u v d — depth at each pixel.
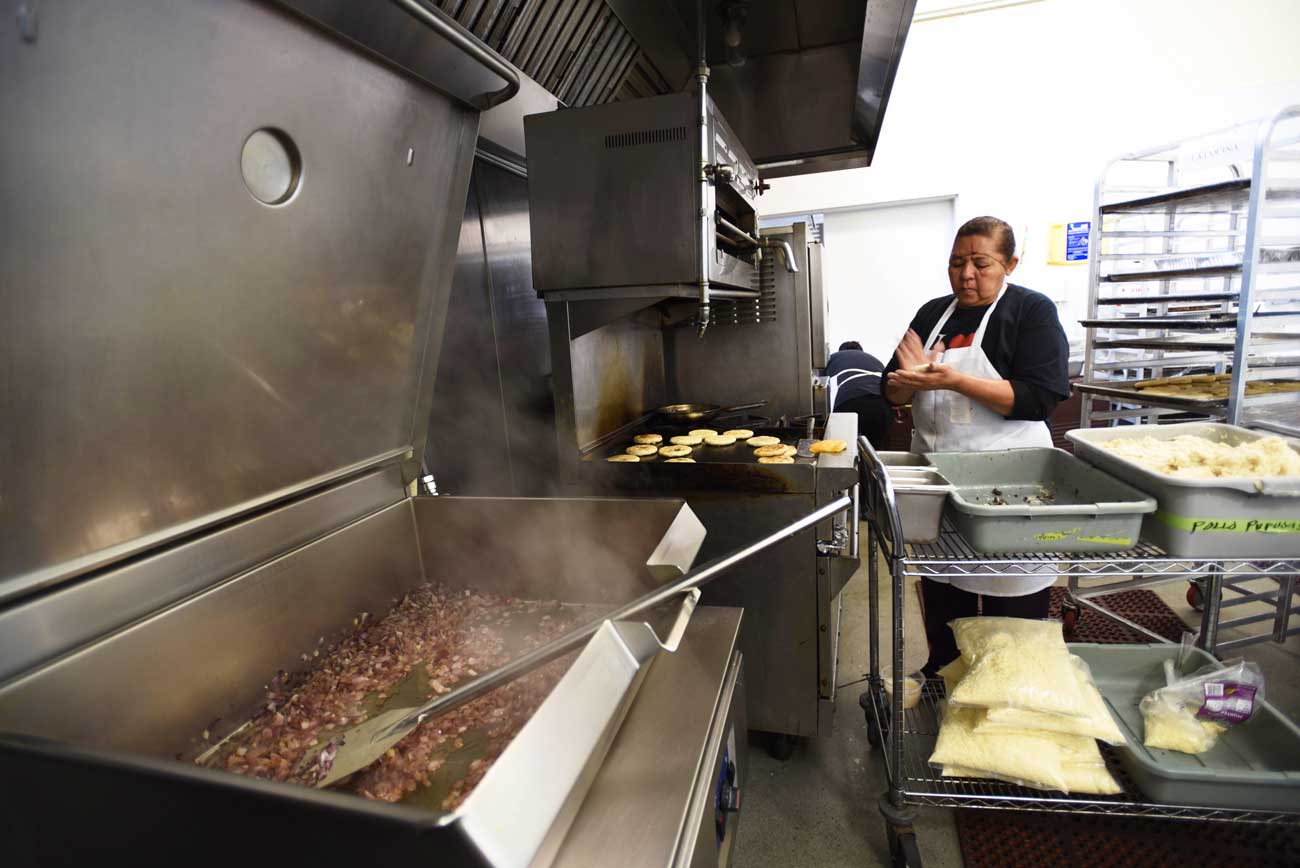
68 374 0.65
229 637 0.95
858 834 1.58
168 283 0.72
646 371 2.44
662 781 0.81
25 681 0.69
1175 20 4.13
